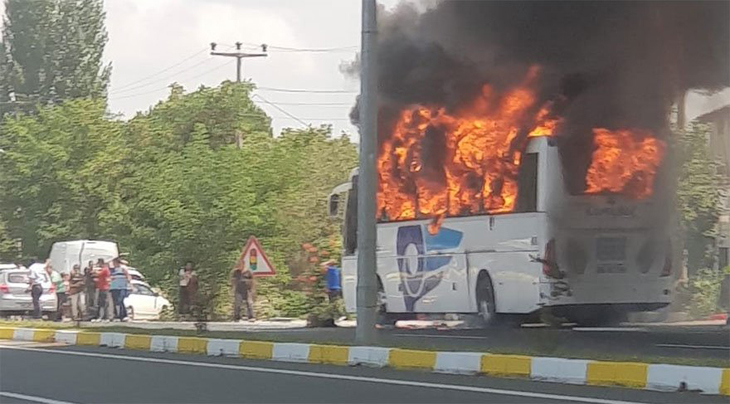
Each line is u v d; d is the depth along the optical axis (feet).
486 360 45.62
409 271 78.74
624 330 70.85
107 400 39.68
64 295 103.60
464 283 73.97
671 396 37.86
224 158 94.73
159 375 47.96
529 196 69.41
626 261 69.77
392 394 39.86
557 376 42.88
